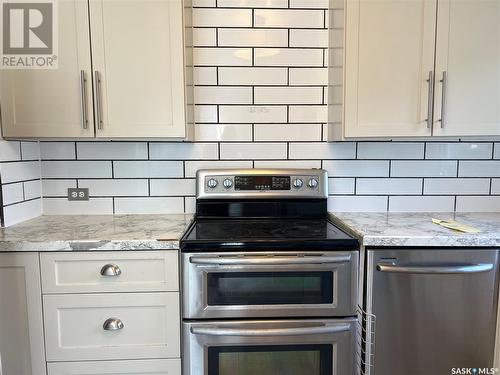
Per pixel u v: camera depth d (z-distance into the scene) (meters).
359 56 1.55
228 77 1.82
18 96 1.50
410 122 1.57
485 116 1.56
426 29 1.53
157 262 1.33
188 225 1.59
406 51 1.55
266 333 1.30
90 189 1.84
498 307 1.36
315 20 1.81
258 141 1.85
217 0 1.78
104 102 1.52
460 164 1.89
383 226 1.49
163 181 1.85
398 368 1.36
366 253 1.32
